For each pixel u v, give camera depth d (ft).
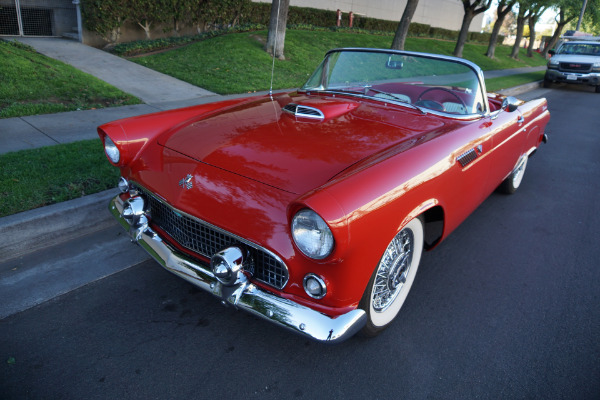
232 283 6.80
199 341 8.03
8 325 8.11
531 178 18.47
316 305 6.63
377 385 7.25
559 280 10.71
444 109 10.79
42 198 11.41
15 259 10.18
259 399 6.85
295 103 10.00
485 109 11.18
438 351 8.09
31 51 29.81
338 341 6.42
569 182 18.19
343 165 7.25
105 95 24.25
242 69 34.78
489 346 8.29
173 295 9.30
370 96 10.94
